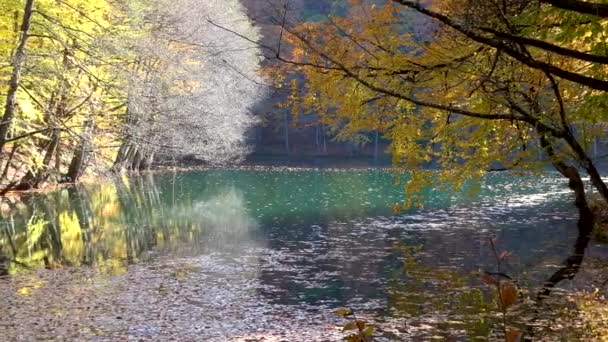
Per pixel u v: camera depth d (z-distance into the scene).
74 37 20.03
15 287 11.40
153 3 28.67
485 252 14.23
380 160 56.22
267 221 20.00
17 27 20.77
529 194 27.09
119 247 15.52
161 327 9.02
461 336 8.35
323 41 7.98
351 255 14.16
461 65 7.74
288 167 51.38
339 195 28.25
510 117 7.98
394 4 7.83
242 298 10.58
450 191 28.62
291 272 12.51
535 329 8.52
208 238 16.80
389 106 8.96
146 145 27.92
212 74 34.62
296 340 8.39
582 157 10.95
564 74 6.27
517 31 6.51
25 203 24.41
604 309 9.41
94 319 9.41
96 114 24.83
